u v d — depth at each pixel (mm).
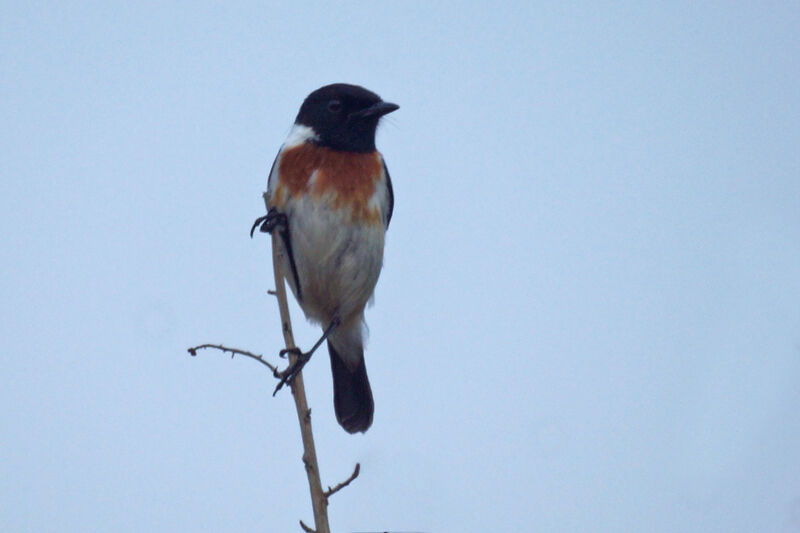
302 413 7453
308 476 7164
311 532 6855
